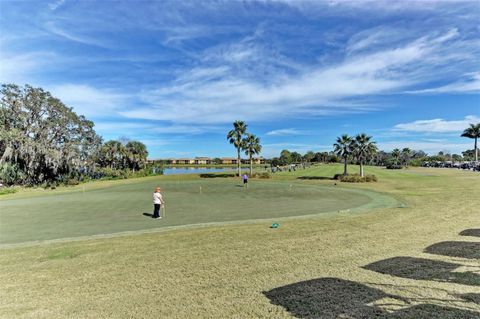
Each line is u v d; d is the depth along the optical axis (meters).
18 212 16.97
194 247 8.73
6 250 9.14
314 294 5.34
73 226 12.72
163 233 10.84
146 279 6.32
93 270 7.00
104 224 12.96
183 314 4.77
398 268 6.50
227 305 5.03
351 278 6.04
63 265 7.44
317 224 11.59
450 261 6.87
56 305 5.24
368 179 34.16
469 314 4.42
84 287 6.00
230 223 12.48
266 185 33.09
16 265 7.56
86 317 4.79
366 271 6.39
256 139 50.34
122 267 7.14
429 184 28.81
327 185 31.28
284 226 11.41
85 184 40.25
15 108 38.59
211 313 4.77
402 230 10.07
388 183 31.50
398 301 4.95
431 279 5.84
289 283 5.89
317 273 6.38
